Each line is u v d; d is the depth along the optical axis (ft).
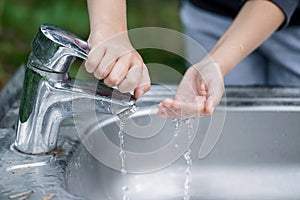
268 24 4.56
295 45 5.65
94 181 4.20
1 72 9.30
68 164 3.75
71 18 9.82
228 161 4.63
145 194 4.45
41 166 3.65
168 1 10.86
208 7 5.90
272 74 5.99
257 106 4.56
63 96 3.67
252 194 4.54
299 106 4.57
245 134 4.59
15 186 3.40
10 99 4.52
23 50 9.77
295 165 4.67
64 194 3.33
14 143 3.86
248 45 4.46
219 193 4.54
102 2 4.04
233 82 5.95
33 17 9.96
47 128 3.75
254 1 4.62
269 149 4.63
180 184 4.56
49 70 3.61
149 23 10.50
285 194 4.55
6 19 9.95
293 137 4.61
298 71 5.80
